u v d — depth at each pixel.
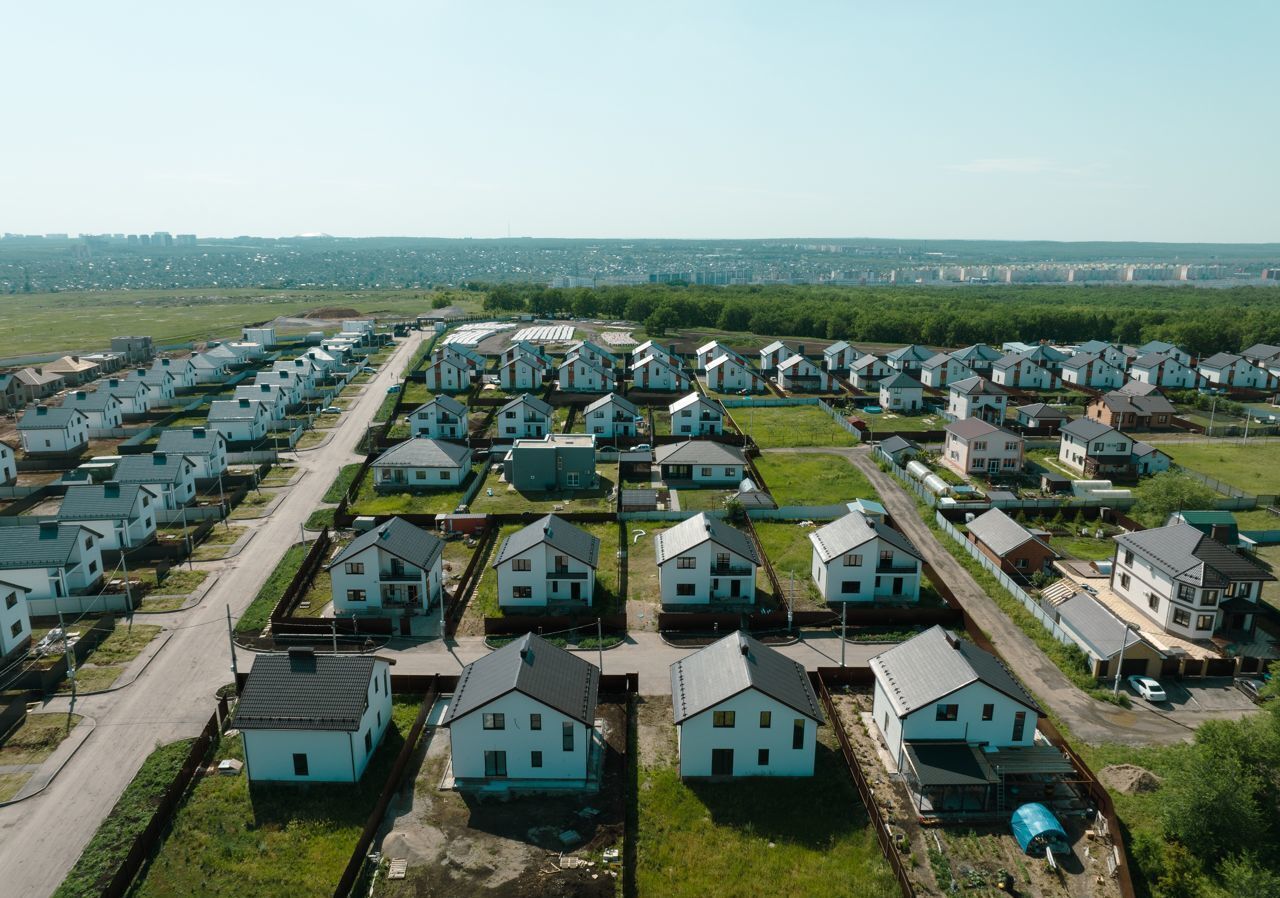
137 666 54.50
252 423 110.19
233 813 41.03
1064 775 42.69
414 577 61.19
